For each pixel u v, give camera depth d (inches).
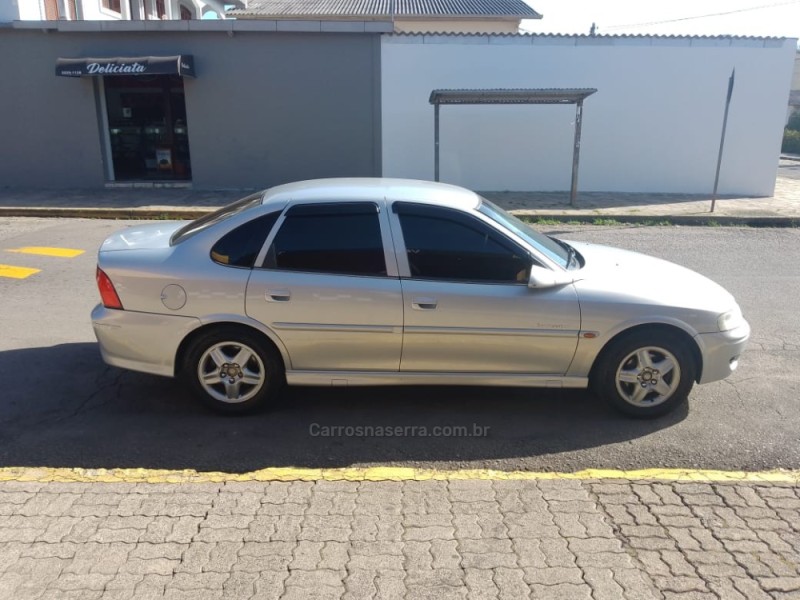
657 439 164.9
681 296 170.1
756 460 155.2
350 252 165.3
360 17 917.8
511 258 166.6
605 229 475.2
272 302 163.5
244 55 585.0
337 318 163.9
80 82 588.7
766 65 594.2
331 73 591.2
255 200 177.2
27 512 128.8
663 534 124.8
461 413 178.1
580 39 590.2
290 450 156.7
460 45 588.7
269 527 125.2
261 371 169.9
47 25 568.1
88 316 258.8
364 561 115.6
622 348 168.1
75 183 615.2
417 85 597.3
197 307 164.6
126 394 186.5
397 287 163.2
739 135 612.1
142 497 135.0
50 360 211.2
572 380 170.4
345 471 147.4
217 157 609.3
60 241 404.8
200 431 165.3
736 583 111.6
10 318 254.5
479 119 608.4
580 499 136.6
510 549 119.6
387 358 167.6
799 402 187.0
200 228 173.8
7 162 609.6
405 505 133.5
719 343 169.6
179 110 617.6
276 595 107.1
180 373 173.0
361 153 611.5
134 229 198.8
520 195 609.6
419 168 617.9
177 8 944.3
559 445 161.3
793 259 382.3
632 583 111.3
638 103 607.5
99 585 108.7
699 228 486.3
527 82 600.1
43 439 160.1
